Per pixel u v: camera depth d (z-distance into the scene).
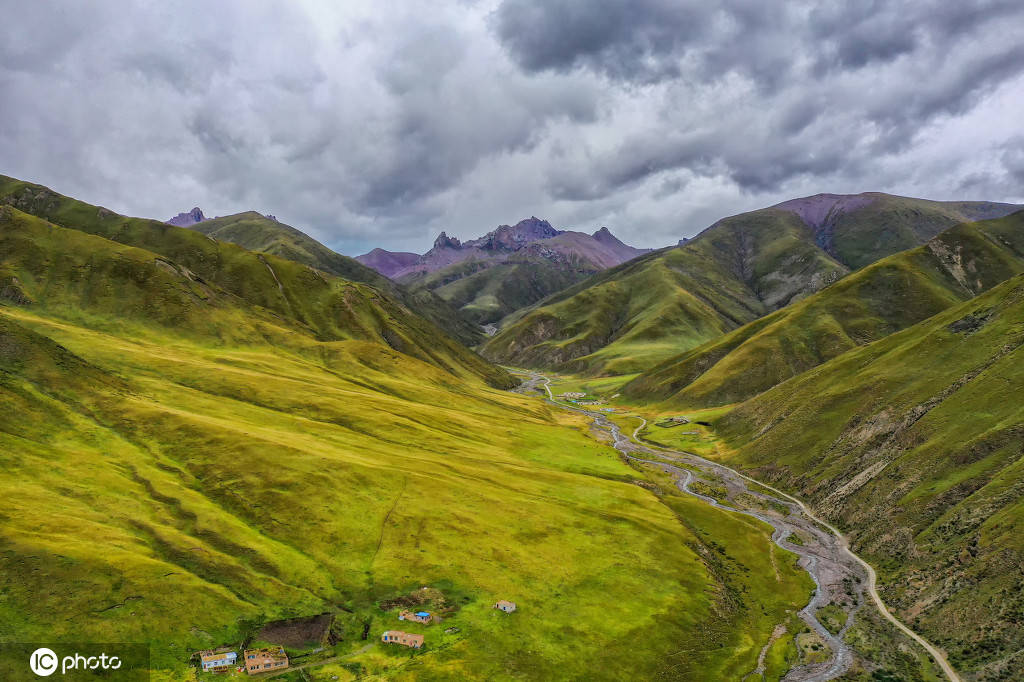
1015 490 100.44
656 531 118.38
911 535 110.06
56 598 67.69
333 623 77.81
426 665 71.00
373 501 108.75
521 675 72.06
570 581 95.19
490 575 92.75
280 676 66.62
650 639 83.62
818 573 109.12
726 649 84.38
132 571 74.50
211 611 73.81
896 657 81.81
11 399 113.75
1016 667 72.44
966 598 87.25
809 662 81.75
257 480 108.19
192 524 92.38
